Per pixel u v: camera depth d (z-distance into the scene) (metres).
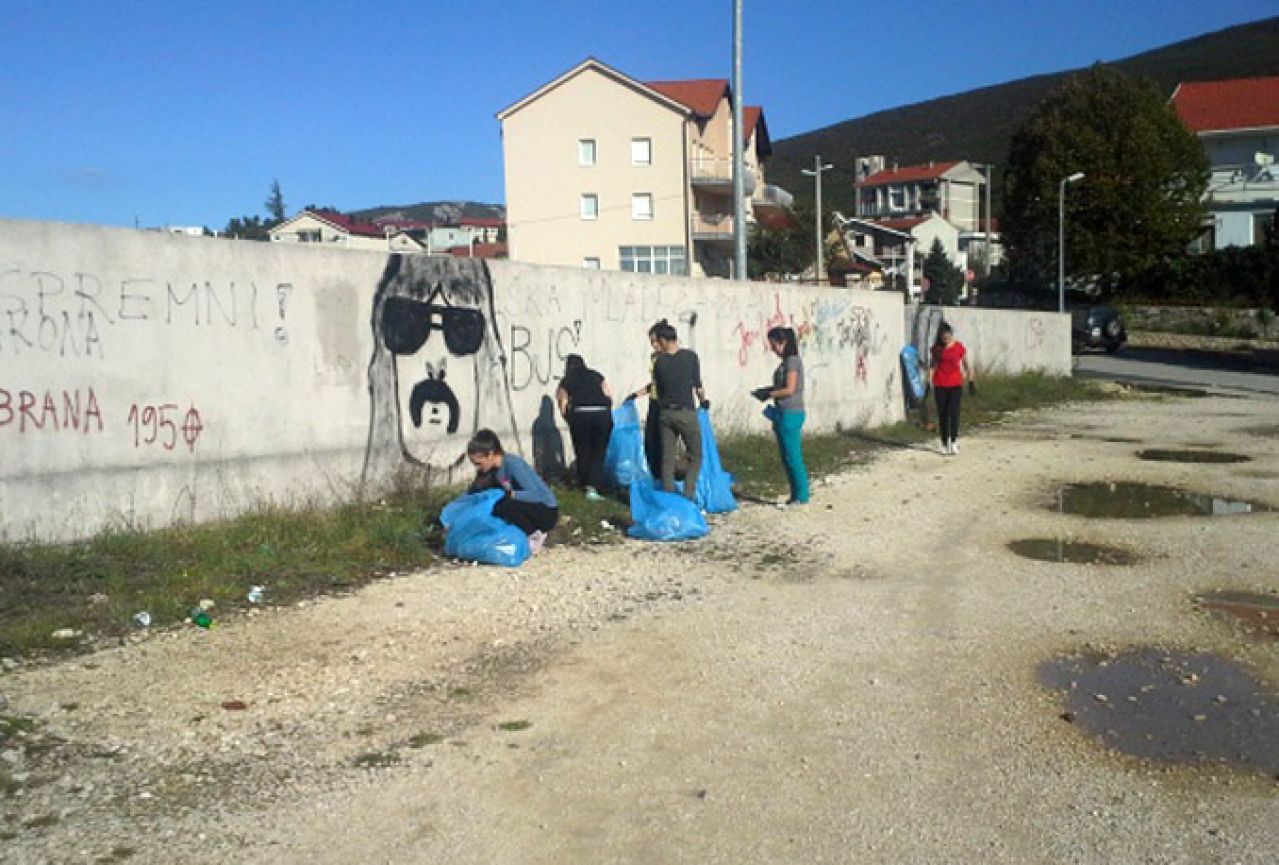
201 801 4.37
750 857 3.97
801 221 60.50
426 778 4.61
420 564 8.21
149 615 6.59
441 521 8.55
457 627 6.69
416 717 5.27
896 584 7.84
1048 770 4.70
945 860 3.94
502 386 11.33
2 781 4.48
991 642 6.47
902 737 5.05
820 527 9.83
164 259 8.31
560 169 55.81
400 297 10.19
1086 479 12.72
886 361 18.70
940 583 7.86
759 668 5.99
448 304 10.67
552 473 11.95
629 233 55.66
